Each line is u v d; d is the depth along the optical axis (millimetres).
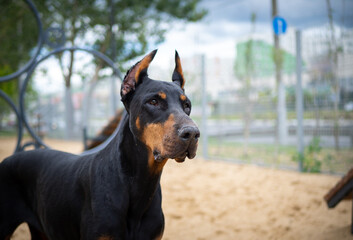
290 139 10883
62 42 5645
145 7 19000
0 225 2584
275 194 6426
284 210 5539
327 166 8398
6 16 17469
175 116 1979
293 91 10414
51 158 2668
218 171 8828
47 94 22406
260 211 5562
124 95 2252
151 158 2105
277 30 10430
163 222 2350
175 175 8391
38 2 16781
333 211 5363
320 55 8852
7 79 4945
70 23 17719
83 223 2156
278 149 10430
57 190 2396
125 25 18297
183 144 1890
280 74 10406
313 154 8477
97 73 17891
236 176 8125
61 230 2373
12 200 2648
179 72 2508
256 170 8750
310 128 9070
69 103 20188
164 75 12344
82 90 19328
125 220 2129
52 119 22219
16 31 18500
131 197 2166
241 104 11227
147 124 2068
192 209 5684
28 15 17719
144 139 2092
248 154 10789
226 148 12047
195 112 12422
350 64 8273
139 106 2123
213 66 11984
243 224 5016
